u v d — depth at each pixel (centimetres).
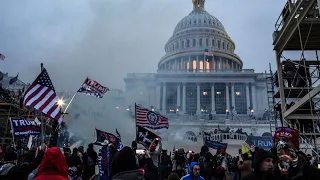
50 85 1176
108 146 977
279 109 2231
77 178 905
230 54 10975
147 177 666
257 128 6278
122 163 355
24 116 2292
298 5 1459
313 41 1766
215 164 1199
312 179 353
